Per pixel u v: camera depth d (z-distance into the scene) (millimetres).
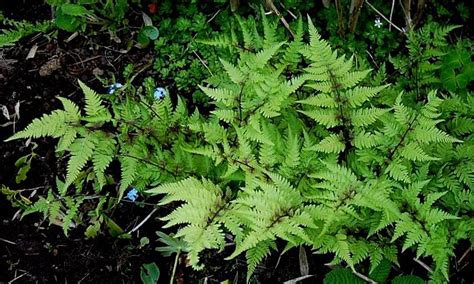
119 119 686
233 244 790
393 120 693
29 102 879
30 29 906
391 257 688
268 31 739
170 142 728
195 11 890
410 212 657
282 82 744
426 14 887
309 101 676
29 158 849
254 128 664
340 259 702
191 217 627
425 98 784
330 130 771
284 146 716
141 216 813
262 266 780
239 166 683
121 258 793
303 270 773
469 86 829
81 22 889
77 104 874
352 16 822
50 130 649
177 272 785
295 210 652
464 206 687
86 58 904
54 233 812
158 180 725
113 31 906
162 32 889
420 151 656
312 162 702
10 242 808
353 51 835
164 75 871
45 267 795
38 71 895
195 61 860
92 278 789
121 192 691
